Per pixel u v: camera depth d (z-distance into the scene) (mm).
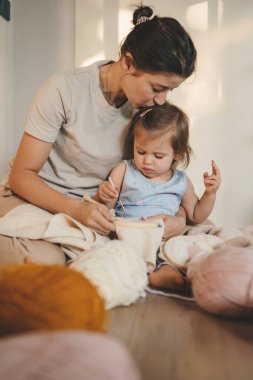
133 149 1447
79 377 362
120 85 1303
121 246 1003
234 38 2338
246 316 860
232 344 729
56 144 1397
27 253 1092
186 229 1452
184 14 2359
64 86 1301
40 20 2445
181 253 1149
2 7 2285
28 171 1293
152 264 1144
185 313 904
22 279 575
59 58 2449
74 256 1133
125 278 932
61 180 1413
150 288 1119
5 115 2391
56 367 366
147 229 1196
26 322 542
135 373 400
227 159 2379
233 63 2346
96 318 598
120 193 1462
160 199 1452
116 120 1406
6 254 1101
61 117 1313
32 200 1271
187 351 693
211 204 1487
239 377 605
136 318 862
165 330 792
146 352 684
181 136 1418
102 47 2381
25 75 2471
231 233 1344
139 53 1190
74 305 570
